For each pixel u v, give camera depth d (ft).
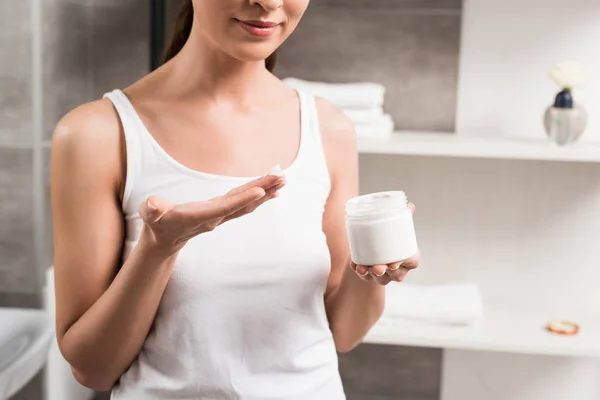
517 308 6.07
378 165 6.24
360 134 5.50
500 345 5.36
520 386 6.47
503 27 5.93
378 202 2.69
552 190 6.14
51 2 5.24
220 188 2.81
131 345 2.71
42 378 5.28
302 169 2.98
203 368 2.76
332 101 5.51
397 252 2.68
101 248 2.75
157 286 2.56
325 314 3.05
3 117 5.10
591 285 6.21
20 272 5.21
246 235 2.79
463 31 5.97
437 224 6.29
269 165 2.95
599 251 6.16
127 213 2.81
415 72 6.07
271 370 2.84
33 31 5.01
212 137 2.89
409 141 5.38
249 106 3.01
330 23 6.05
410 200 6.27
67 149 2.71
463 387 6.54
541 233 6.21
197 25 2.89
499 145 5.34
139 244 2.45
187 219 2.22
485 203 6.22
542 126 6.00
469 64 6.01
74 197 2.71
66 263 2.75
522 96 6.00
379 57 6.07
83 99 6.05
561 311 6.12
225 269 2.75
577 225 6.16
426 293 5.82
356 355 6.61
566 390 6.41
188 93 2.92
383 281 2.78
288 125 3.08
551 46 5.91
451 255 6.32
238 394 2.77
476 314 5.54
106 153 2.75
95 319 2.64
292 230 2.86
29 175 5.13
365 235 2.68
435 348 6.52
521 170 6.15
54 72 5.35
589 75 5.90
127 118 2.81
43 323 4.26
